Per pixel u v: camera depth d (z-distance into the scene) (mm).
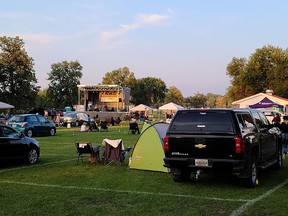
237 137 6660
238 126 6785
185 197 6273
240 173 6875
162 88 84188
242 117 7238
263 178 8281
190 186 7234
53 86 63625
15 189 6918
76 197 6281
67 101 63594
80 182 7621
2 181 7715
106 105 52438
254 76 52719
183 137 7023
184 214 5195
